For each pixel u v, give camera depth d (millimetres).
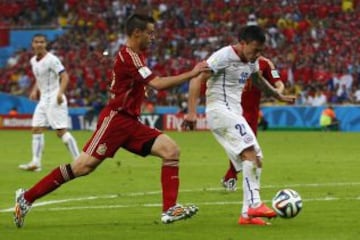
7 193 48375
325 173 58969
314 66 139375
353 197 44094
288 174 58344
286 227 33469
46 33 164750
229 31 154625
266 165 65938
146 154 33906
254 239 30453
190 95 35250
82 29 162750
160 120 131500
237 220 35719
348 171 60500
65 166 33969
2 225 34906
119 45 156000
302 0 157125
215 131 35875
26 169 62969
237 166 35844
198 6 160625
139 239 30656
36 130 62250
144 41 33406
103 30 161875
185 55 150875
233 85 35719
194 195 46031
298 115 126625
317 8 155250
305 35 150375
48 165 67688
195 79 35062
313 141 98625
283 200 33562
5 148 89688
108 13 165250
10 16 171500
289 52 145000
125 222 35656
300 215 37031
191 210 33031
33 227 34250
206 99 36312
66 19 168250
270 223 34656
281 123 127438
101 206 41469
